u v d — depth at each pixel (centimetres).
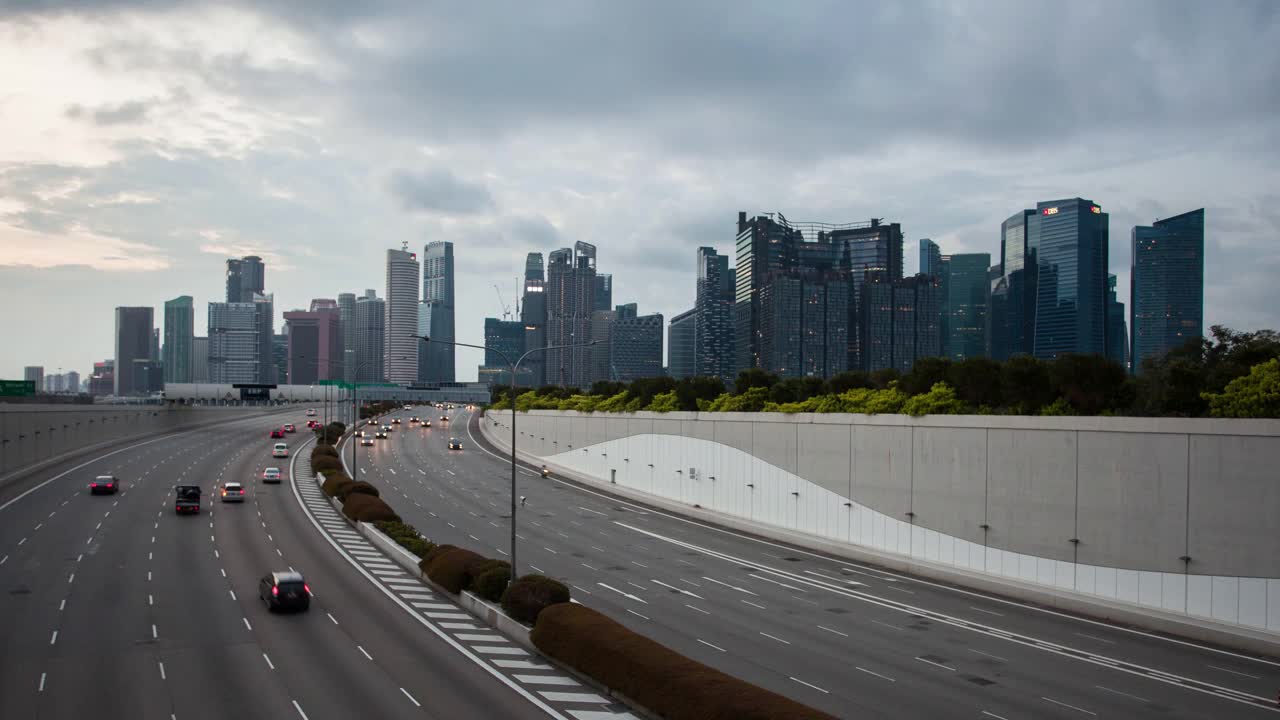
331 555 5453
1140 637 3803
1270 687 3083
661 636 3672
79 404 10900
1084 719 2714
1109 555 4434
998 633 3834
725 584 4872
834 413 6431
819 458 6519
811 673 3164
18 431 8600
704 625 3891
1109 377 5622
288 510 7231
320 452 10588
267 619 3847
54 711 2661
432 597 4416
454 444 13812
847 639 3684
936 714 2736
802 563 5638
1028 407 6041
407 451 13150
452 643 3553
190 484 8481
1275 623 3831
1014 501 4928
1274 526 3866
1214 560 4038
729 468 7669
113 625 3688
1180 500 4172
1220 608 4000
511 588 3781
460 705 2784
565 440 11606
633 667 2823
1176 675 3216
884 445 5894
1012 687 3036
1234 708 2841
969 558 5184
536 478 10619
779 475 6975
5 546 5419
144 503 7262
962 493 5262
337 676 3058
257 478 9150
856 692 2948
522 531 6725
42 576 4628
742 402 8744
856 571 5394
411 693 2891
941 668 3262
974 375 6406
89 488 7981
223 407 17150
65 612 3891
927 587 4909
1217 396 4722
